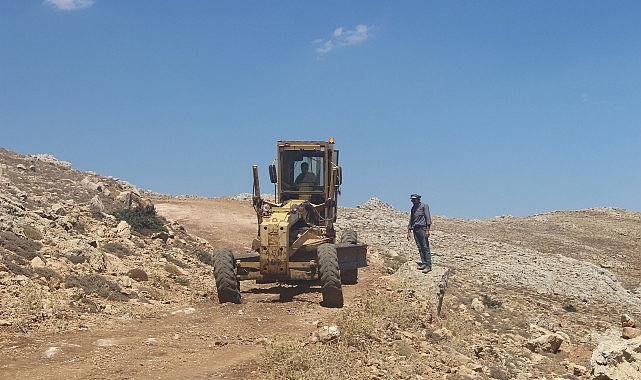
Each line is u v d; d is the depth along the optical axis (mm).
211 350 9320
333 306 13023
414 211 16266
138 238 20391
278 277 13430
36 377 7621
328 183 16047
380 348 9812
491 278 29875
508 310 21938
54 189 26094
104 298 13062
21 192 21172
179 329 10852
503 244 40125
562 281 31188
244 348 9469
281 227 13422
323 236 15086
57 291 12484
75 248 15477
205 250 23484
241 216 35750
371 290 14539
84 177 33500
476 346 12836
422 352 10547
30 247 14516
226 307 13102
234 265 13773
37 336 9719
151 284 15258
